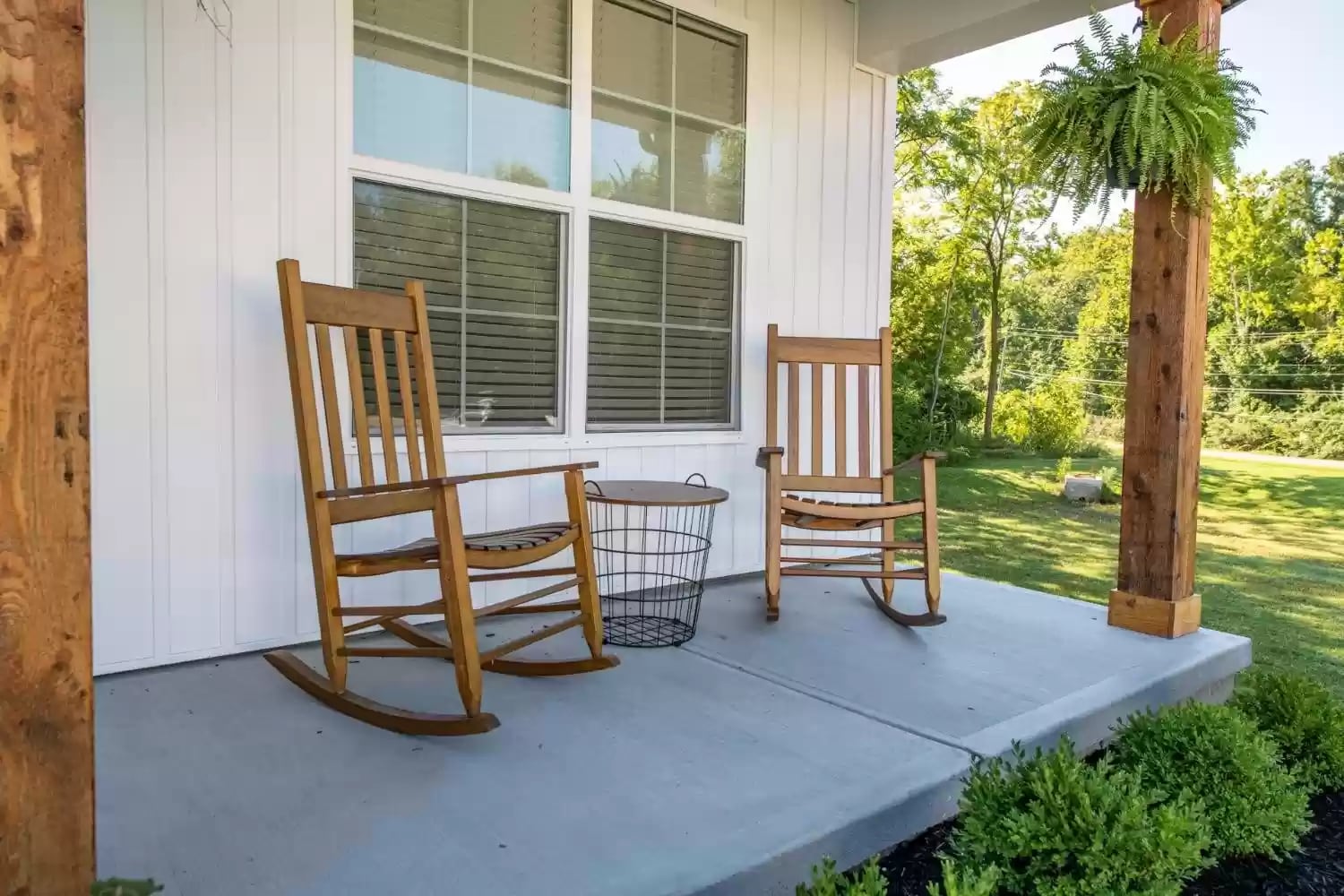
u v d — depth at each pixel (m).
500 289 3.03
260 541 2.58
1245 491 7.47
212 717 2.07
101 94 2.26
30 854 0.96
